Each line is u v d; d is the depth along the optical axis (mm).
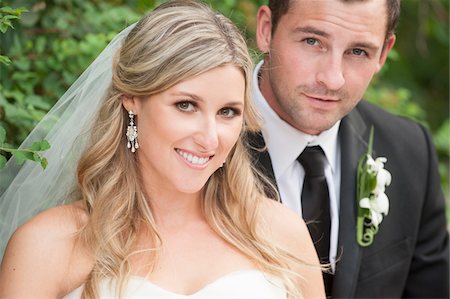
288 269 3012
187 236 2975
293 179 3586
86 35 3877
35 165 3119
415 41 7070
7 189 3170
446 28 6586
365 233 3668
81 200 2977
